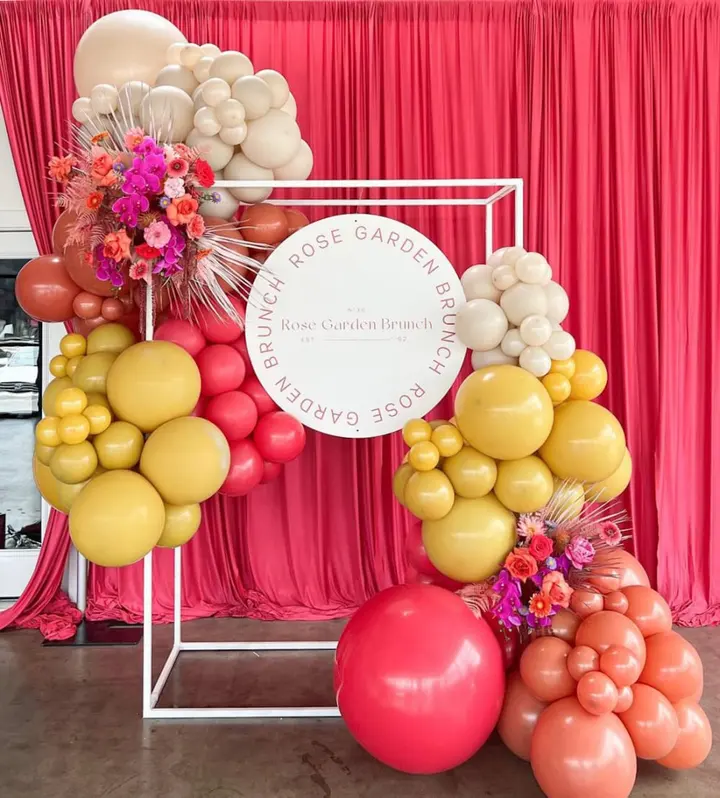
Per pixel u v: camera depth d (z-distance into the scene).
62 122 3.19
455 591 2.26
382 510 3.39
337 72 3.26
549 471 2.12
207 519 3.37
